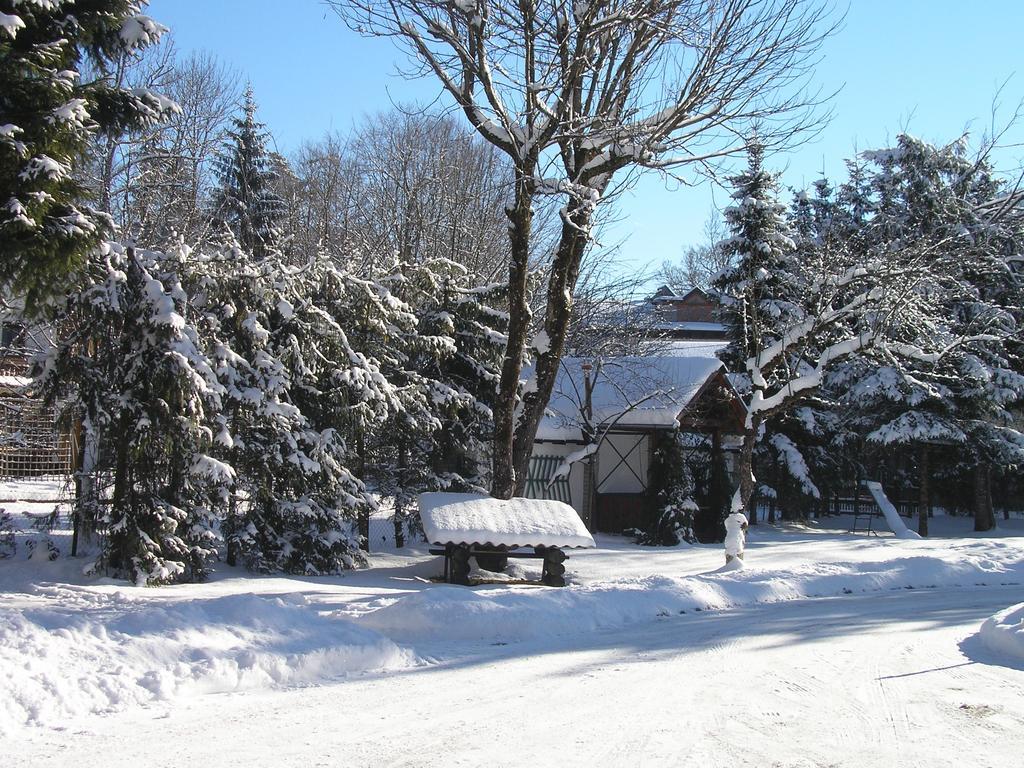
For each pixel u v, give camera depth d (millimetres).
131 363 13898
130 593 12352
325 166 41219
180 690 7848
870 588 16328
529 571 17750
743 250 30578
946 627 11852
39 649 7871
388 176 38375
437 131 38312
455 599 11164
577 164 17234
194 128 28875
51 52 11539
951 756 6250
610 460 27766
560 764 5980
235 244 16312
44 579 13352
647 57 16484
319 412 17203
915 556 18844
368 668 9062
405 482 20453
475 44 15656
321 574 16422
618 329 30562
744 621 12391
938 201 25094
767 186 30391
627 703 7637
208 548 14797
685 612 13266
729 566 17203
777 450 32812
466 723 6996
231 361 15344
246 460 15695
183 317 14344
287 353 16438
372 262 22344
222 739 6516
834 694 8039
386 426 19047
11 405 16344
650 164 16094
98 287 13633
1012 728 6977
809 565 17359
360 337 18688
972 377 29141
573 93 16562
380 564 18406
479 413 20531
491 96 15844
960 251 19125
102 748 6246
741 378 31688
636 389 26547
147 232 22812
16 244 11250
